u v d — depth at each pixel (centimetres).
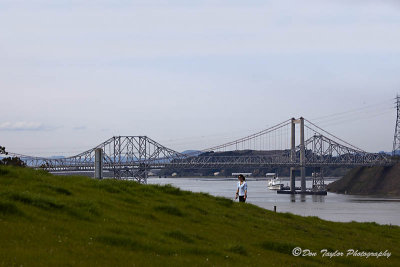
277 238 2953
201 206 3403
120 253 1941
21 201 2333
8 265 1552
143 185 3628
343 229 3962
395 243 3819
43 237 1916
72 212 2384
